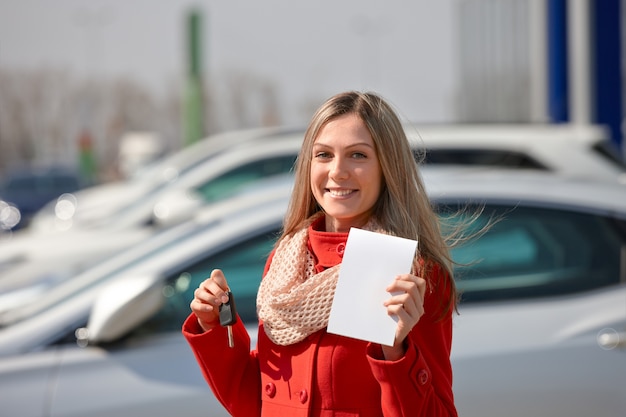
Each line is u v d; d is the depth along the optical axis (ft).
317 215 8.05
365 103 7.57
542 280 13.32
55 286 14.56
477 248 13.42
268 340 7.61
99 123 241.55
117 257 14.28
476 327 12.50
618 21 37.78
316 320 7.20
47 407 11.56
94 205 34.60
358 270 6.92
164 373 11.87
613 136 38.24
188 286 12.87
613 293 13.12
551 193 13.89
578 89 37.93
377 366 6.74
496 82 90.02
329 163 7.59
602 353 12.38
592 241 13.64
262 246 13.17
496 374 12.07
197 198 24.08
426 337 7.27
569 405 12.17
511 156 22.99
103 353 12.03
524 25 82.84
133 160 115.34
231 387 7.80
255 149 25.03
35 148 237.45
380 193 7.70
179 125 258.78
